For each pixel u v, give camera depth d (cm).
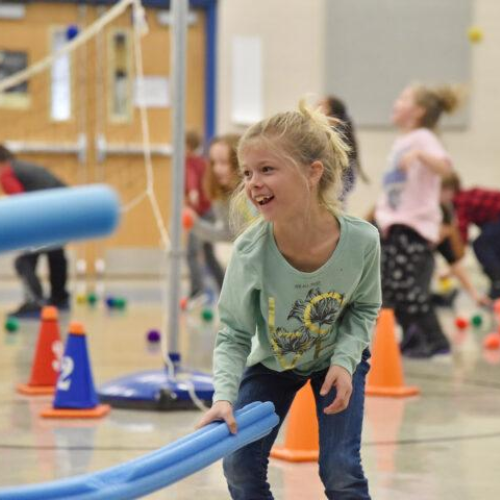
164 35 2289
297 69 2338
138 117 2291
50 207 206
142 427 802
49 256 1669
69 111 2272
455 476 661
